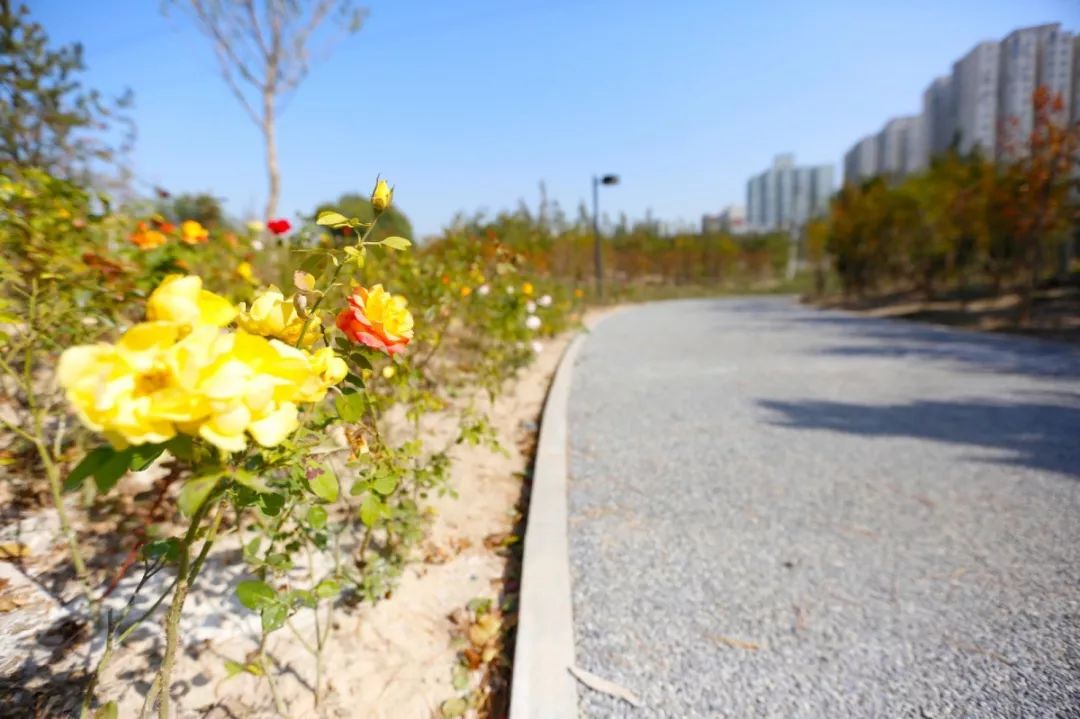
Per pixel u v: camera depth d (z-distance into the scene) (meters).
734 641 1.80
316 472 1.04
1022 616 1.91
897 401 4.69
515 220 11.32
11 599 1.61
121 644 1.54
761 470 3.20
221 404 0.67
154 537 1.08
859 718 1.50
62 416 2.03
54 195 2.08
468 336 5.91
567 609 1.87
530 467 3.23
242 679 1.51
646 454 3.47
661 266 27.34
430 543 2.29
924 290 13.88
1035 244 8.75
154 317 0.74
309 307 1.03
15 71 3.12
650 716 1.49
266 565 1.38
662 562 2.24
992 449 3.48
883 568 2.20
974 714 1.51
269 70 8.66
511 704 1.47
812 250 20.02
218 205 4.46
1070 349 6.77
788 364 6.51
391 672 1.62
